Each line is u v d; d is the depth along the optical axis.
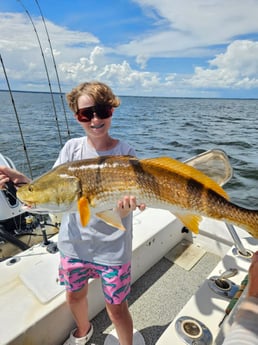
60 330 2.28
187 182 1.60
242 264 2.62
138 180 1.67
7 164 4.22
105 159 1.74
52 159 10.41
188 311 2.11
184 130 23.47
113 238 1.99
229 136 19.98
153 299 2.88
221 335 1.64
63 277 2.15
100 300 2.64
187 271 3.25
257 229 1.53
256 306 1.14
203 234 3.57
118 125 26.31
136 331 2.52
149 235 3.15
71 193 1.73
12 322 2.08
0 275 2.54
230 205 1.55
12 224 3.90
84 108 1.92
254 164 11.96
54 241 3.05
